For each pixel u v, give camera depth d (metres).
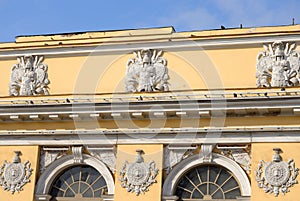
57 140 32.88
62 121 32.94
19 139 33.38
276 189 29.75
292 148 30.06
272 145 30.30
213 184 30.98
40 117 32.88
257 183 30.03
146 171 31.38
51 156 32.97
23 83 34.16
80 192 32.47
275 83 31.05
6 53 34.91
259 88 30.73
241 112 30.62
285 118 30.38
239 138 30.72
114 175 31.95
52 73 34.19
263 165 30.14
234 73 31.94
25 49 34.69
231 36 32.28
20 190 32.75
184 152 31.31
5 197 32.81
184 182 31.38
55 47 34.31
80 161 32.53
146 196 31.14
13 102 33.44
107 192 31.91
